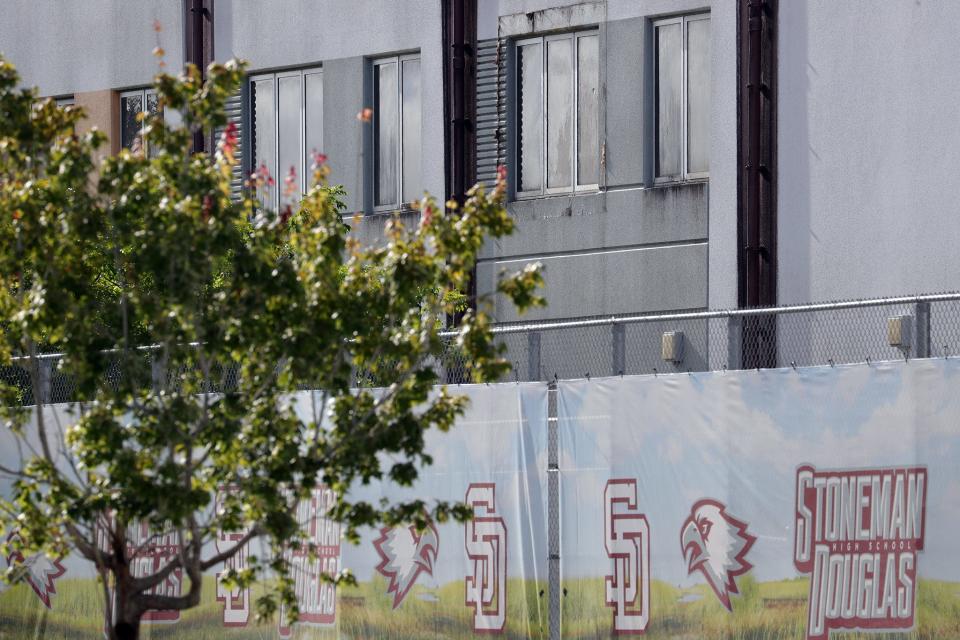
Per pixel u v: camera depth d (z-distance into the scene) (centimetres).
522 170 3697
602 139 3562
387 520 1677
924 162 3188
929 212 3180
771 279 3359
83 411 1702
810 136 3331
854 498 1764
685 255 3450
